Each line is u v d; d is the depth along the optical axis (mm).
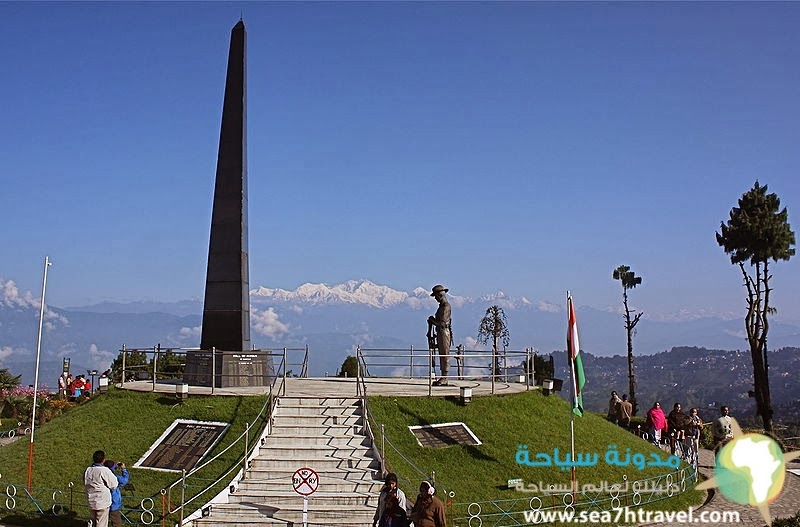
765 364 53000
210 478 24359
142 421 28969
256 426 27453
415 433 27844
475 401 30609
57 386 55000
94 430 28641
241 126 37000
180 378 41500
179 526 21562
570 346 26938
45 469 26125
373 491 23922
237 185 36500
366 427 27625
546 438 29172
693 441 31984
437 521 17969
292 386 33781
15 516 23453
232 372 34469
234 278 35938
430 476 24969
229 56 37562
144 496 23609
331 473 24844
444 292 36469
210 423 28125
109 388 32750
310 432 27391
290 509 22750
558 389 39219
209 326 35750
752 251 53219
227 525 22141
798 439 46531
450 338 36156
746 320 54062
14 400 45750
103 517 20812
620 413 41469
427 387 33969
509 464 26703
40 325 26922
